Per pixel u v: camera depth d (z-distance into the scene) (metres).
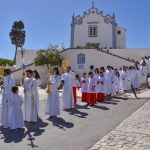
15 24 66.88
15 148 9.48
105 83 20.77
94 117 13.90
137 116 13.89
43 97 22.42
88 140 10.20
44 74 35.22
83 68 33.72
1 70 38.84
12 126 11.67
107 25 42.78
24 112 13.09
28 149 9.38
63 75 16.16
